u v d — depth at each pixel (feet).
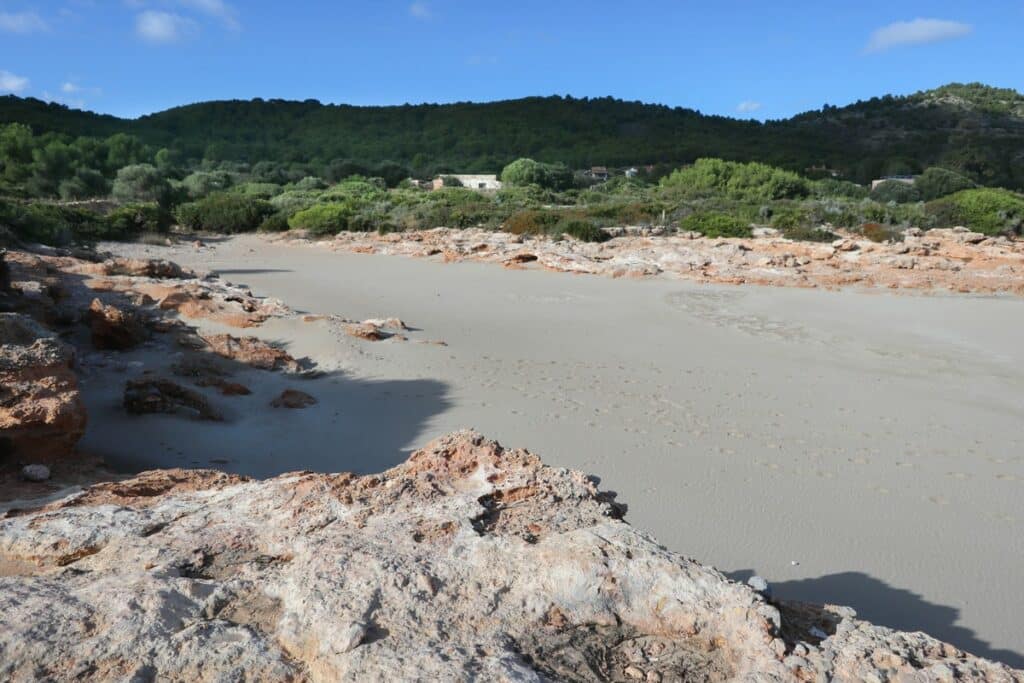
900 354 68.33
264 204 221.66
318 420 45.60
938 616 25.84
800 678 12.94
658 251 139.95
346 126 591.78
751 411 49.85
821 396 54.03
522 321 82.02
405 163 499.92
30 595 14.53
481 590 15.17
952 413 50.21
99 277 73.51
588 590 15.25
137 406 41.91
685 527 31.99
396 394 51.52
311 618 13.93
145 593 14.51
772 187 265.13
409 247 155.84
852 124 601.62
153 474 25.63
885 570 28.78
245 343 57.88
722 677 13.48
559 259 127.75
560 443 42.47
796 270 120.26
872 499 35.37
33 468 26.89
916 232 150.00
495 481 19.30
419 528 16.94
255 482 23.13
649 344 71.51
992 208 169.58
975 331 78.69
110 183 252.83
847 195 275.39
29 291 58.29
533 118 581.53
